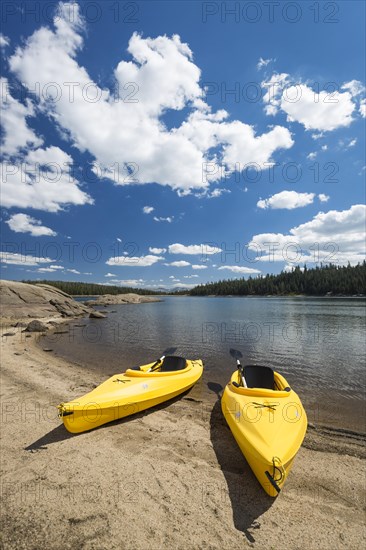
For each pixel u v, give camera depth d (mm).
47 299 36250
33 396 8273
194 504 4082
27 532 3543
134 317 37406
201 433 6277
